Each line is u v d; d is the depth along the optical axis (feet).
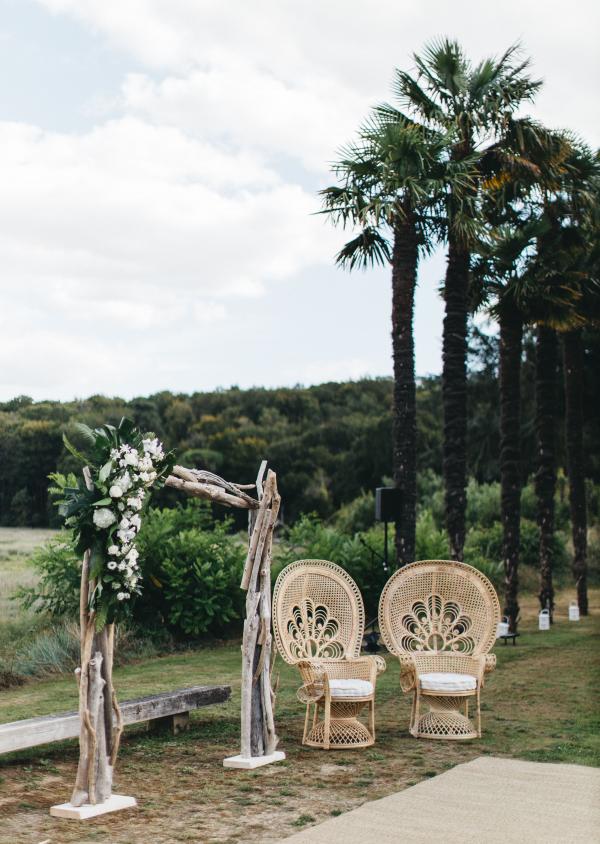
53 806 17.63
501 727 25.85
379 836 16.07
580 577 64.54
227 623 49.26
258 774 20.83
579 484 65.87
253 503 22.54
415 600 27.43
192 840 15.94
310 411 196.54
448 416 49.67
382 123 46.78
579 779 19.92
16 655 37.93
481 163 51.03
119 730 18.26
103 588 18.21
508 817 17.17
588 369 87.25
